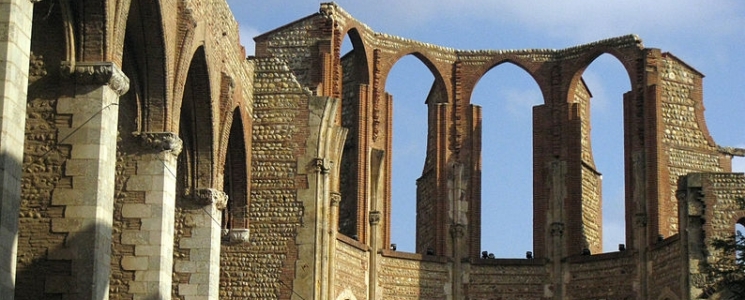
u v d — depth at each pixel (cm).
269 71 5756
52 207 3684
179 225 4909
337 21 6278
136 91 4294
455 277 6544
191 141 4909
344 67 6656
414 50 6681
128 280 4238
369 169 6397
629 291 6325
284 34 6272
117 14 3803
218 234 4991
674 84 6588
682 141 6544
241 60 5488
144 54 4272
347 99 6581
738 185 5972
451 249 6581
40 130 3709
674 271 6066
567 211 6606
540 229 6625
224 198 5019
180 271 4891
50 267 3669
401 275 6412
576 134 6669
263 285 5591
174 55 4400
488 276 6562
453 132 6706
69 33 3719
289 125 5706
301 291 5572
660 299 6156
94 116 3709
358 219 6300
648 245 6316
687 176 6003
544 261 6569
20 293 3656
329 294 5738
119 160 4297
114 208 4275
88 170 3694
